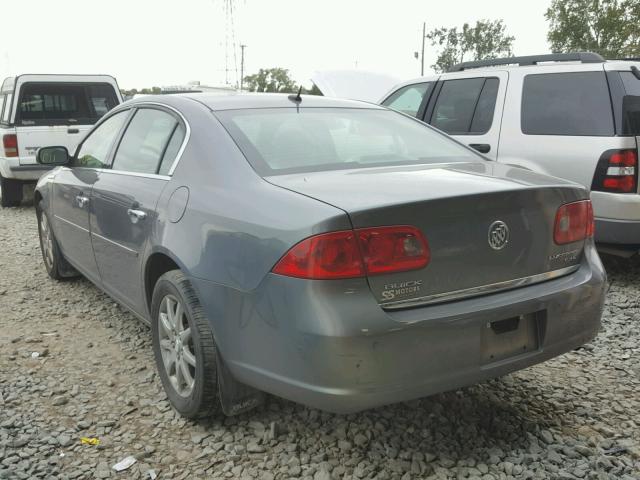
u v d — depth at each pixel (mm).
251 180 2871
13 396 3434
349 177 2822
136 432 3078
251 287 2588
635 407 3293
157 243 3227
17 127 9719
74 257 4871
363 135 3438
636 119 5227
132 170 3832
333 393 2365
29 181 10266
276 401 3322
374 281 2391
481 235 2580
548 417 3180
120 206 3736
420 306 2480
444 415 3189
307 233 2398
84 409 3305
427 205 2441
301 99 3736
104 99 10617
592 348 4059
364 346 2336
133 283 3701
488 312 2541
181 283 3068
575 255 2939
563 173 5477
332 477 2699
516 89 5988
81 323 4594
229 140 3119
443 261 2502
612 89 5281
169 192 3270
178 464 2820
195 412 3049
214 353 2912
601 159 5180
